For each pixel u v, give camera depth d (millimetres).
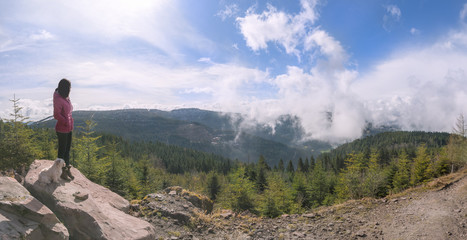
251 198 28328
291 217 8117
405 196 10008
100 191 5203
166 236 5496
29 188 3859
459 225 6594
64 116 3982
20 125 11344
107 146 21453
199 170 119938
